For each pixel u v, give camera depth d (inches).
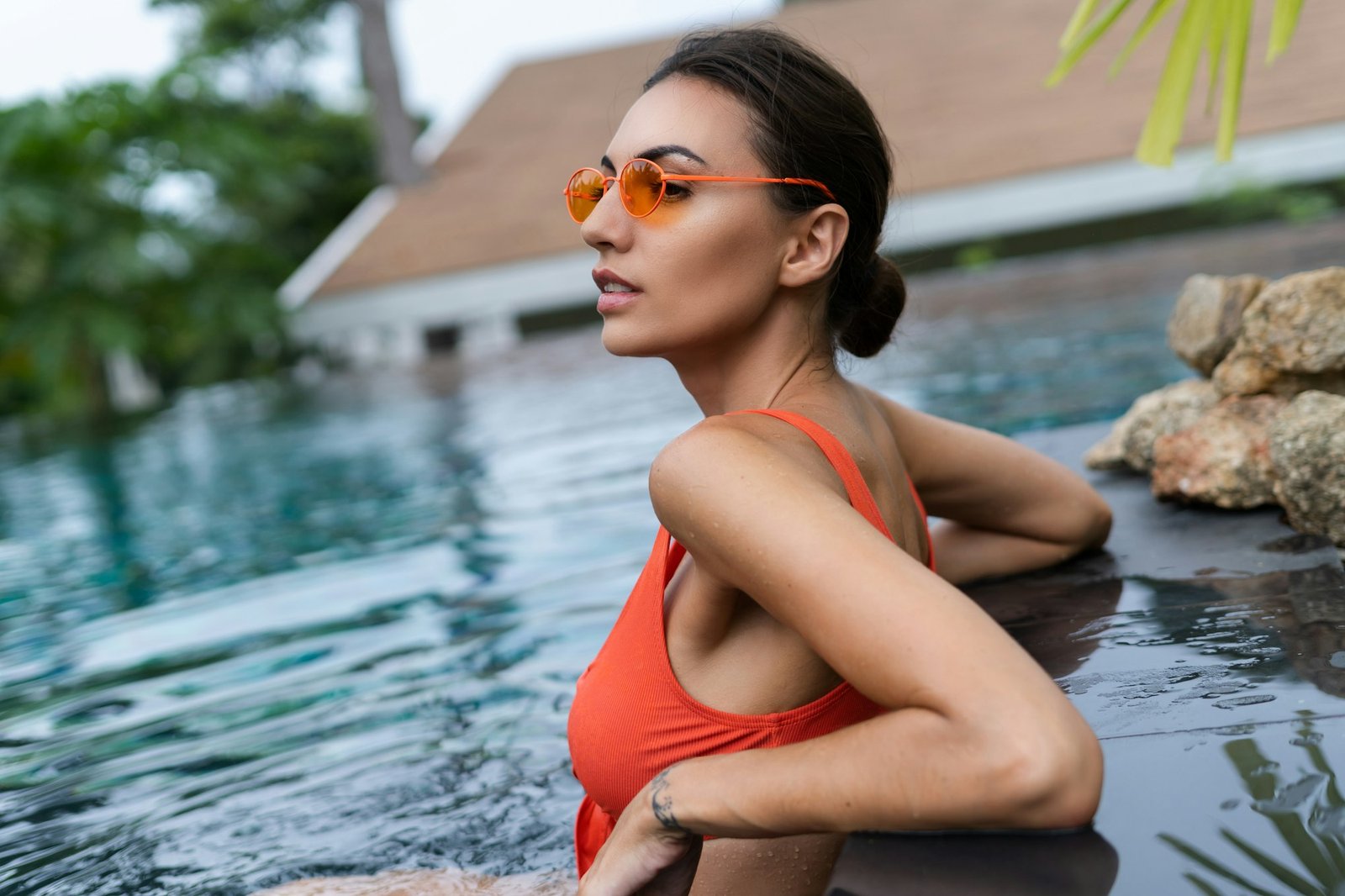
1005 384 197.6
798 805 39.2
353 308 488.1
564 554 124.3
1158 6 90.1
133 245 493.4
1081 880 37.1
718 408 52.4
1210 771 43.3
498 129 658.8
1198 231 460.8
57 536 198.2
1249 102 474.3
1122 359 202.8
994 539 79.0
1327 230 368.2
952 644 36.7
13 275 501.0
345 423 305.4
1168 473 86.1
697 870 46.3
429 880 58.4
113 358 538.9
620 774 49.1
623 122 50.0
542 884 56.8
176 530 186.7
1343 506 70.4
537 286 475.2
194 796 73.8
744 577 41.0
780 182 47.9
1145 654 58.9
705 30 51.8
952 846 39.9
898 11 687.1
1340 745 43.9
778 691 46.6
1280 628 58.5
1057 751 35.1
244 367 713.6
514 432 234.2
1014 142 483.5
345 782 73.0
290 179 605.3
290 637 109.6
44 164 503.2
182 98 554.3
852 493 45.8
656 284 48.1
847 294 53.6
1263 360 85.5
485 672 89.7
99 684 103.3
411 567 131.6
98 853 66.9
